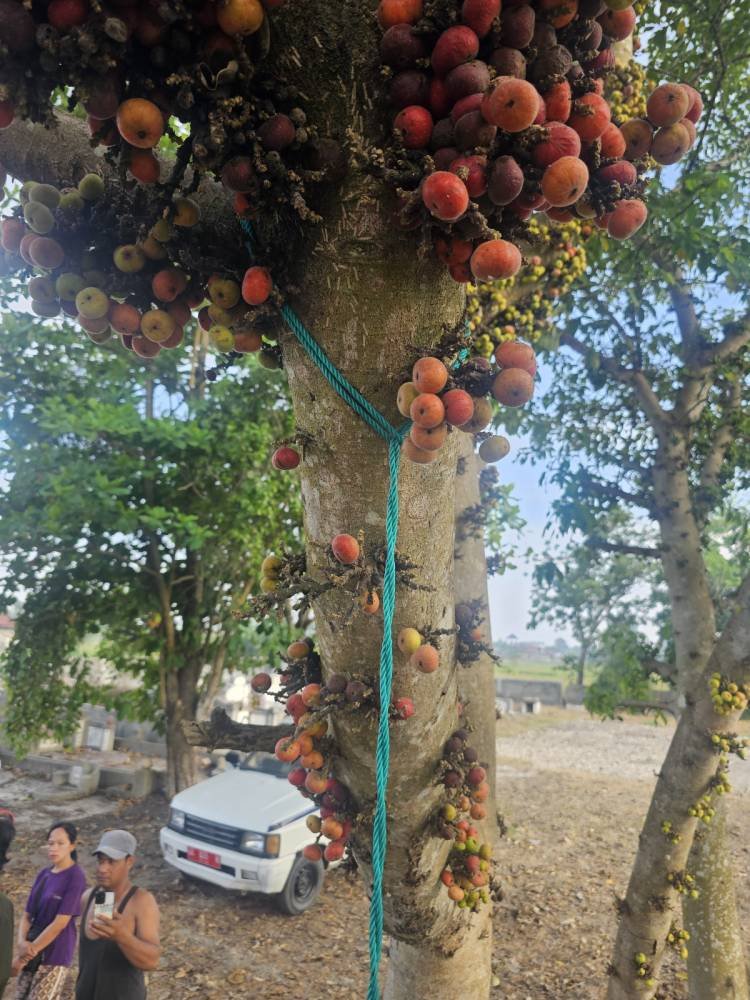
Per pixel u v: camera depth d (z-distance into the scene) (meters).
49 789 12.06
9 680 10.03
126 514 8.74
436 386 1.50
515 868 9.04
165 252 1.77
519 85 1.26
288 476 10.33
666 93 1.60
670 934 4.30
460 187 1.29
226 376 10.12
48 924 4.52
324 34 1.45
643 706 6.67
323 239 1.59
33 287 1.89
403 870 2.23
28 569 9.82
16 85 1.29
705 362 5.91
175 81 1.31
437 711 2.05
